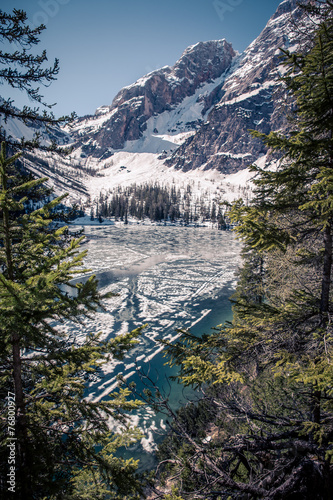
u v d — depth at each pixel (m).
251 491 3.98
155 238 85.44
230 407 5.00
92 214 136.00
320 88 3.53
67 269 2.77
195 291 35.38
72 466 3.59
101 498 3.76
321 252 4.39
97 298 2.95
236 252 64.62
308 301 4.20
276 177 3.86
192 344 4.72
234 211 4.20
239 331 4.26
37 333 2.72
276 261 7.25
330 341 3.59
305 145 3.56
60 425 3.43
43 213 3.01
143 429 12.68
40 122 5.93
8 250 2.93
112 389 15.59
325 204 3.21
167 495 4.06
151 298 32.19
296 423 4.55
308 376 3.05
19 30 4.93
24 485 2.80
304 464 4.08
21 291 2.46
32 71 5.29
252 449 4.55
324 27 3.23
